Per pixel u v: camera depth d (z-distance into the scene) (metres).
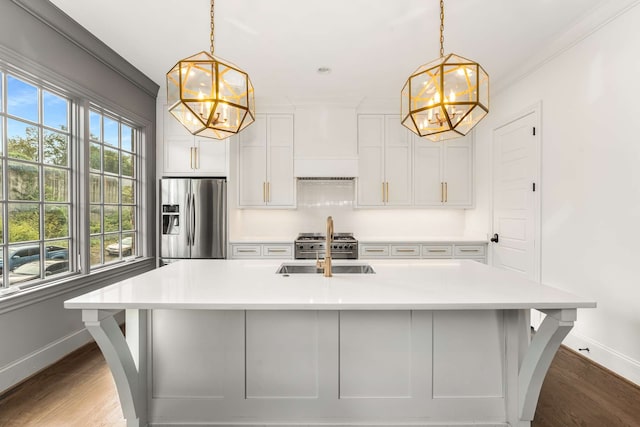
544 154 3.13
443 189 4.53
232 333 1.86
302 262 2.56
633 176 2.28
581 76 2.69
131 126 3.83
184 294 1.61
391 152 4.51
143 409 1.85
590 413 1.98
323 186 4.85
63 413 1.99
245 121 1.75
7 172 2.35
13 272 2.40
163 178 4.20
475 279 1.95
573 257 2.79
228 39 2.93
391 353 1.86
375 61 3.34
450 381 1.87
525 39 2.92
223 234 4.12
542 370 1.70
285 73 3.63
